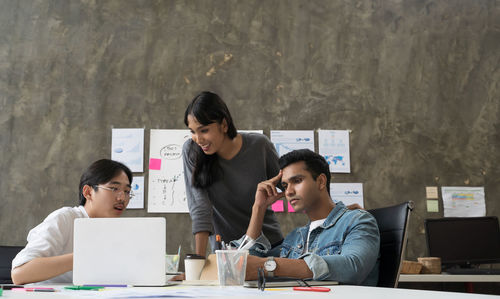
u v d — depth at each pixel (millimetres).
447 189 3648
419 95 3773
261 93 3672
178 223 3469
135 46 3684
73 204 3473
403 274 2721
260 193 1823
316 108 3689
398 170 3656
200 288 1095
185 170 2174
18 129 3545
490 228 3215
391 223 1617
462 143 3732
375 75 3773
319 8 3828
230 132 2041
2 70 3609
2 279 2395
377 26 3840
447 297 756
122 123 3580
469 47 3867
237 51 3717
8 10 3688
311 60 3754
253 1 3791
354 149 3658
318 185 1751
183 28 3723
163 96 3629
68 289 1102
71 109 3584
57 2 3713
